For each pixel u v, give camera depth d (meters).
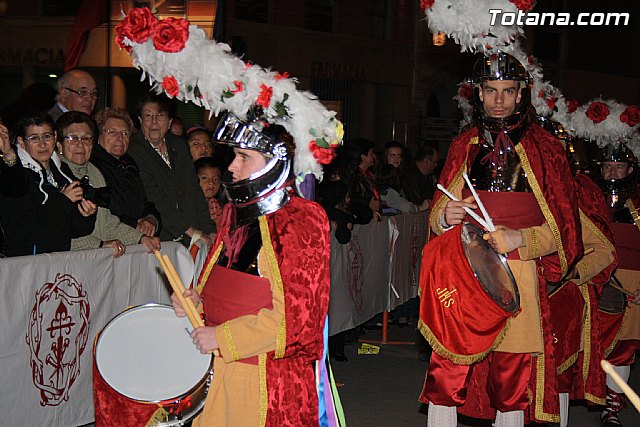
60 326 4.53
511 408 4.56
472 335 4.44
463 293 4.44
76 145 5.15
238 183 3.20
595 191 5.22
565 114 5.87
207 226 6.36
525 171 4.54
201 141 7.05
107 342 3.48
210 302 3.32
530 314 4.54
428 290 4.54
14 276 4.21
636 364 7.91
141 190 5.62
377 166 9.66
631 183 5.94
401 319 9.28
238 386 3.23
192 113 14.05
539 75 5.03
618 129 5.84
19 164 4.57
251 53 17.20
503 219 4.54
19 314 4.25
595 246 5.13
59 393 4.55
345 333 7.89
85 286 4.71
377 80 19.92
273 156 3.18
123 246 5.01
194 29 3.21
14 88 14.84
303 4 18.19
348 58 19.22
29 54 14.74
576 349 5.12
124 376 3.45
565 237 4.53
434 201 4.72
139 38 3.13
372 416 5.97
